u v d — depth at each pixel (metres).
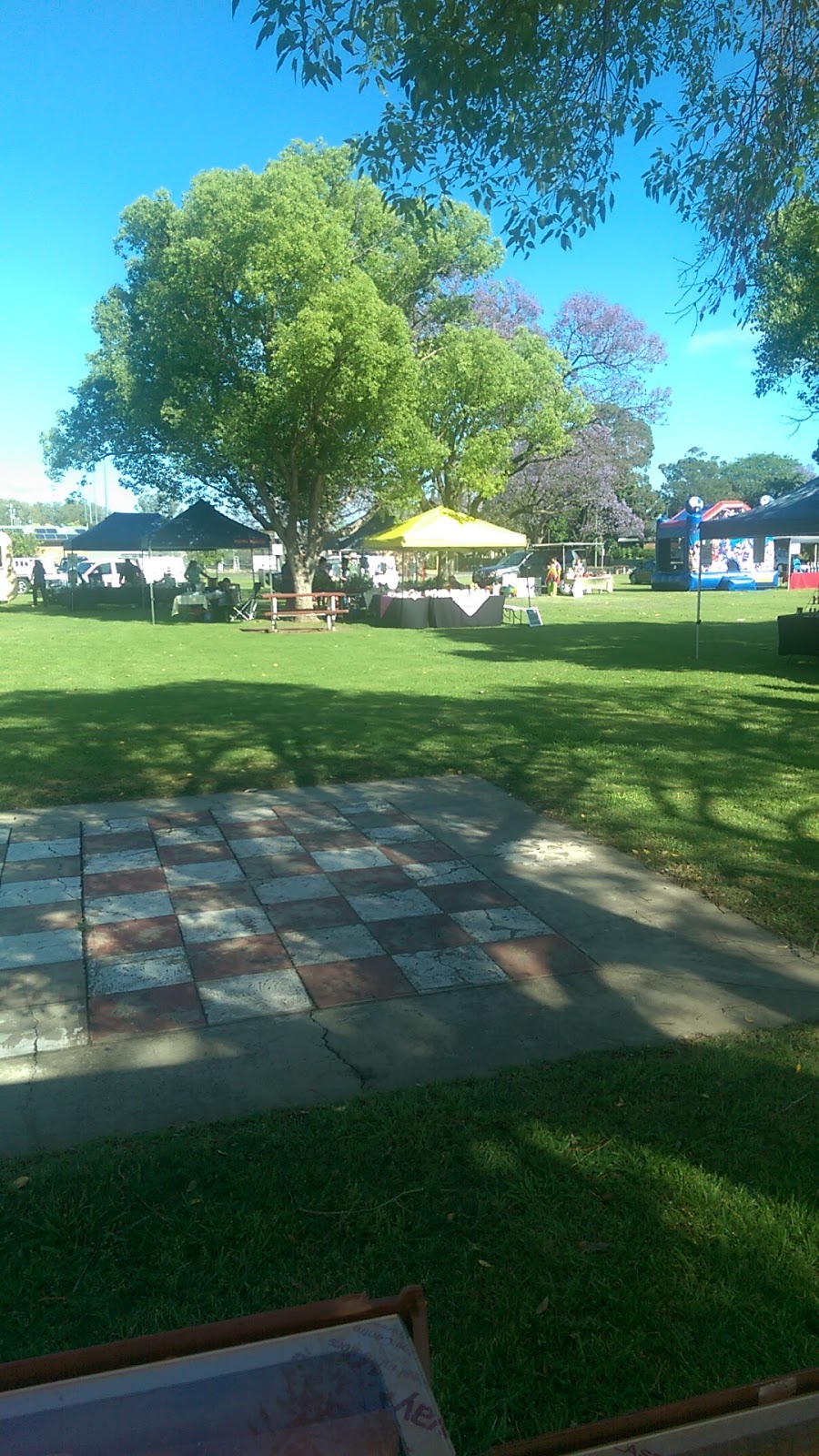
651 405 42.81
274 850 6.01
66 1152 3.04
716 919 4.84
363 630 22.36
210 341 24.05
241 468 25.19
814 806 6.71
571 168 6.64
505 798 7.11
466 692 12.27
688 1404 0.74
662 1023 3.84
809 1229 2.64
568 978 4.23
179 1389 0.73
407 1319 0.80
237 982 4.21
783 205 6.74
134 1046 3.69
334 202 26.22
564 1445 0.73
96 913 5.01
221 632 21.83
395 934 4.71
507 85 6.17
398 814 6.76
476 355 28.88
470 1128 3.11
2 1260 2.54
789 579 41.00
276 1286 2.45
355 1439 0.72
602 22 6.17
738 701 11.28
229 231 22.47
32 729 9.79
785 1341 2.26
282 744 8.99
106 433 30.47
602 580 40.88
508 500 45.38
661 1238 2.62
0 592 36.38
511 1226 2.66
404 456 24.73
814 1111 3.20
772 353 16.53
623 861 5.70
